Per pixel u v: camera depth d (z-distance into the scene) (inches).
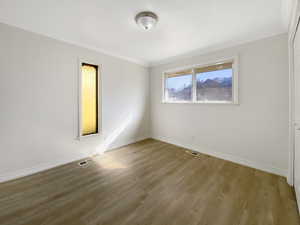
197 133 122.3
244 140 96.1
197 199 62.9
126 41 99.3
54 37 89.9
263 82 87.1
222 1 59.2
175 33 87.4
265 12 66.0
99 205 58.9
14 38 76.0
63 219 51.9
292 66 71.1
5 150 75.2
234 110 99.9
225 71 105.8
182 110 132.6
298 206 56.6
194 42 100.2
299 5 51.6
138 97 149.4
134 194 66.1
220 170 89.1
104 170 89.0
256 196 64.6
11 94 76.0
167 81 147.5
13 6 62.2
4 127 74.6
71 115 100.3
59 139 95.0
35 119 84.6
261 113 88.7
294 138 70.9
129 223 50.3
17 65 77.3
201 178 80.0
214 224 50.1
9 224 49.7
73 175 82.8
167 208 57.4
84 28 81.8
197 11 65.9
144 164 97.7
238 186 72.3
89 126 113.1
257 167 91.0
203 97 119.3
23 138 80.7
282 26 76.5
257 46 88.6
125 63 135.2
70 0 58.6
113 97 126.6
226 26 78.8
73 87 100.5
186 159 106.0
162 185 73.3
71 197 63.8
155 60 145.0
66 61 96.3
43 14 68.3
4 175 75.3
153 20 68.4
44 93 87.4
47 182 75.4
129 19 72.8
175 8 63.7
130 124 142.6
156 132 157.9
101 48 112.3
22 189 69.1
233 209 56.9
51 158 91.9
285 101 80.3
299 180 58.2
